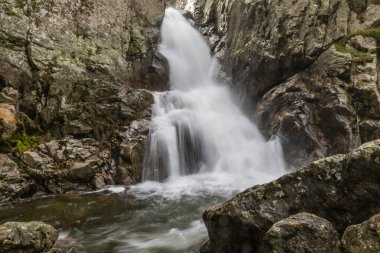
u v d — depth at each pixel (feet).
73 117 41.47
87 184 36.83
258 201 16.97
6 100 37.45
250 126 48.32
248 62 50.39
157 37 61.21
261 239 16.33
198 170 43.88
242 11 56.08
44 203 32.04
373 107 37.40
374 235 12.88
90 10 50.60
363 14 43.27
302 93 41.75
